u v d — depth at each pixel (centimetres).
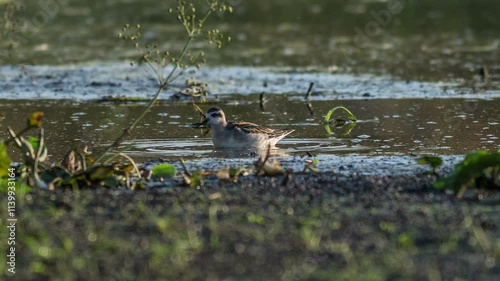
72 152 1306
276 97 2119
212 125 1630
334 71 2438
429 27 3120
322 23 3203
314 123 1827
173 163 1445
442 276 855
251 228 1001
